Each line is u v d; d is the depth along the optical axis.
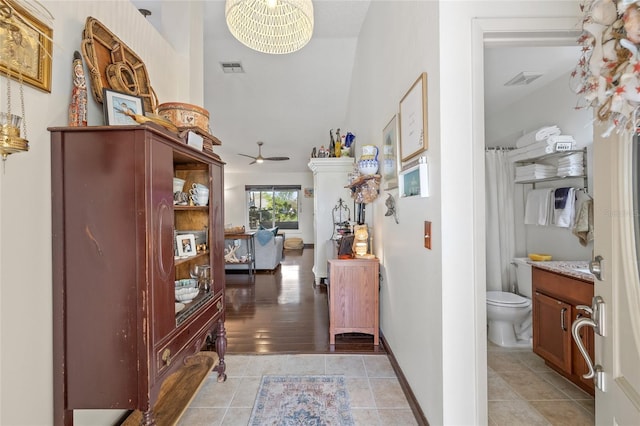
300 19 1.85
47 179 1.15
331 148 4.75
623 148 0.81
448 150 1.31
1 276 1.00
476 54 1.30
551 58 2.29
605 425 0.91
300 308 3.56
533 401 1.84
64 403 1.16
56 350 1.16
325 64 4.22
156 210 1.23
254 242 5.61
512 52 2.22
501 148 3.09
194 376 1.91
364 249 2.83
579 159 2.36
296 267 6.09
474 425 1.33
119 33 1.68
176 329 1.40
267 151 7.36
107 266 1.16
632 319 0.79
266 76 4.48
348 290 2.64
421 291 1.61
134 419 1.55
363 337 2.76
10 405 1.03
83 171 1.17
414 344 1.74
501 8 1.29
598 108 0.75
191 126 1.78
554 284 2.06
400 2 1.96
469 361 1.32
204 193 1.91
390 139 2.23
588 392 1.84
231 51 3.90
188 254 1.85
